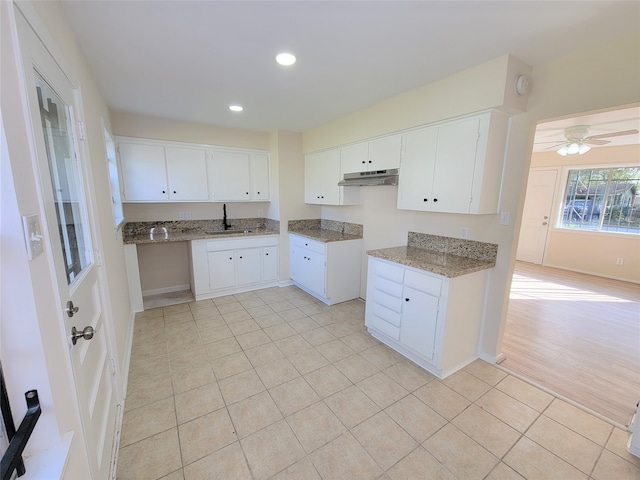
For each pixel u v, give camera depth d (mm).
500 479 1436
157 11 1431
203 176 3771
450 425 1763
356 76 2230
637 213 4816
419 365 2373
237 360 2416
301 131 4113
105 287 1735
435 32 1625
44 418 875
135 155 3320
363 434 1691
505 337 2861
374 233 3518
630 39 1620
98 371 1441
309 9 1426
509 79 1902
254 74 2188
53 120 1164
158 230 3859
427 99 2377
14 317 799
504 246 2260
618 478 1446
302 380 2170
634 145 4707
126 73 2145
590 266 5250
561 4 1376
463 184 2195
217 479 1420
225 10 1432
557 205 5621
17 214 777
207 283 3748
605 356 2535
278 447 1601
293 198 4227
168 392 2027
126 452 1556
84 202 1519
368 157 3051
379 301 2686
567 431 1726
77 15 1440
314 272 3711
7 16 781
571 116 1890
